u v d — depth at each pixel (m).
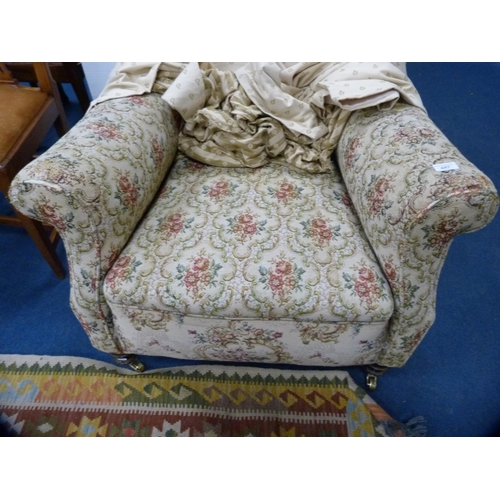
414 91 0.85
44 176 0.61
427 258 0.64
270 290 0.68
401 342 0.76
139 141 0.78
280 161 0.95
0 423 0.90
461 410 0.94
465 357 1.02
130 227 0.75
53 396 0.95
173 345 0.80
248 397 0.95
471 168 0.60
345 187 0.91
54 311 1.12
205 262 0.71
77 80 1.44
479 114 1.77
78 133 0.72
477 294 1.16
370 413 0.92
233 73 0.94
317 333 0.72
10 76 1.05
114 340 0.83
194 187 0.88
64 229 0.66
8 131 0.93
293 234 0.76
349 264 0.72
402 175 0.65
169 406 0.94
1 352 1.03
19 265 1.23
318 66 0.94
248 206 0.82
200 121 0.92
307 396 0.95
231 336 0.75
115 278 0.71
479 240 1.30
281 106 0.89
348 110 0.86
